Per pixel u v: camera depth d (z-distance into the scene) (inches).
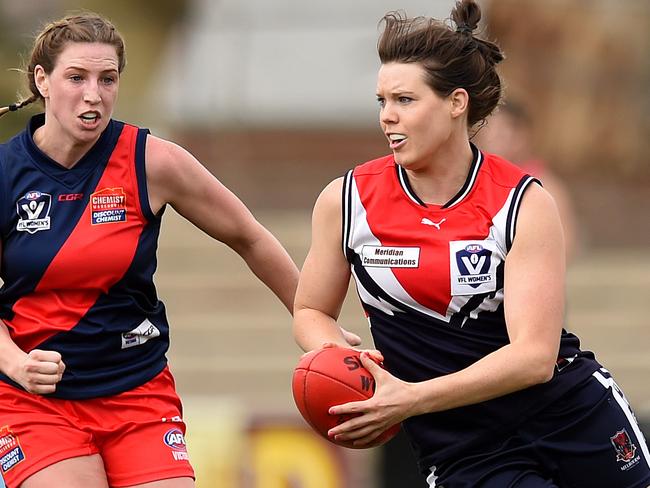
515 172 609.0
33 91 650.2
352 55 2667.3
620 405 634.8
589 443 621.9
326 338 623.8
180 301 1958.7
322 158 2479.1
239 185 2294.5
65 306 641.0
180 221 2133.4
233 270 2017.7
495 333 607.2
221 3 2588.6
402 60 595.5
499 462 618.2
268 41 2642.7
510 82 2268.7
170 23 2474.2
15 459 640.4
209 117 2438.5
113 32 633.6
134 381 656.4
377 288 611.5
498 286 598.2
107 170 644.1
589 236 2155.5
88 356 645.9
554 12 2303.2
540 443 617.0
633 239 2146.9
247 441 1243.8
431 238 599.5
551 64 2306.8
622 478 629.3
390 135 598.5
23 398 645.9
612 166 2303.2
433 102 592.7
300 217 2139.5
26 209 636.1
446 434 624.4
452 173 606.9
